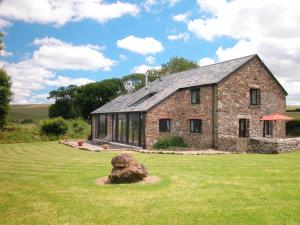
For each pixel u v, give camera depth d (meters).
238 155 21.88
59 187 12.69
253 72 28.91
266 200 10.10
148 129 28.67
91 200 10.66
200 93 28.70
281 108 30.47
